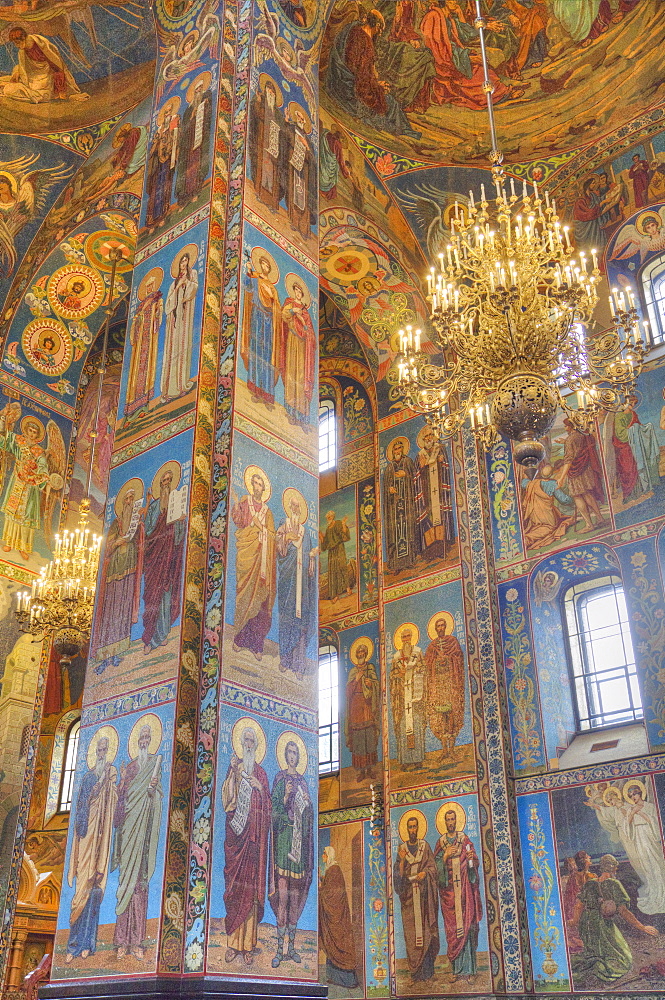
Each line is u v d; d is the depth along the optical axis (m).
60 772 16.70
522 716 12.00
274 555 8.60
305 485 9.27
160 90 11.50
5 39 12.87
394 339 15.12
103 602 8.69
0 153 13.58
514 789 11.70
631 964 10.13
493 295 8.46
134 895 6.99
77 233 14.29
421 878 11.89
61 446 14.47
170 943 6.68
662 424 12.09
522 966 10.71
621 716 11.66
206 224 9.69
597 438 12.61
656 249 13.20
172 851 6.96
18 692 12.86
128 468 9.16
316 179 11.16
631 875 10.45
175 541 8.24
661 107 13.27
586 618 12.40
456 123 14.37
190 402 8.82
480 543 13.17
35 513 13.84
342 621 14.66
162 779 7.26
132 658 8.09
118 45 12.93
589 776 11.16
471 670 12.45
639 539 11.76
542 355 8.63
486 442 9.16
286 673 8.28
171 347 9.40
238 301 9.27
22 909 15.21
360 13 12.93
